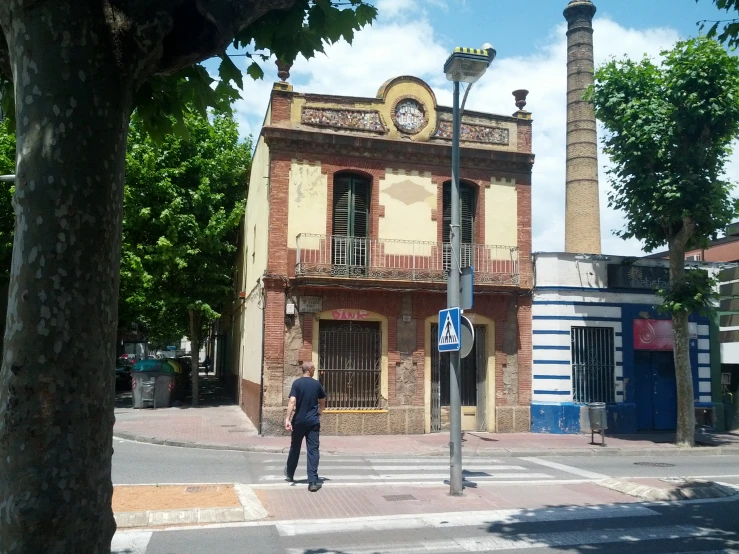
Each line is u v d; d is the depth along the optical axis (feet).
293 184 55.26
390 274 55.83
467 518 26.03
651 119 52.06
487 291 58.29
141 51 8.71
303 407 31.89
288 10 13.60
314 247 54.90
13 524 7.10
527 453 47.78
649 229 55.47
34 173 7.67
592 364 59.88
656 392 62.64
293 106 56.13
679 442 52.49
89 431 7.62
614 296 61.11
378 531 23.86
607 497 30.73
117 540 22.03
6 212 73.82
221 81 14.58
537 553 21.43
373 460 42.93
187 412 71.61
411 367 56.29
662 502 29.53
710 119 50.47
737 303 64.03
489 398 58.49
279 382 53.06
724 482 36.45
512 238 60.70
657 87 53.93
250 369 65.62
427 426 56.13
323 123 56.65
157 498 26.86
